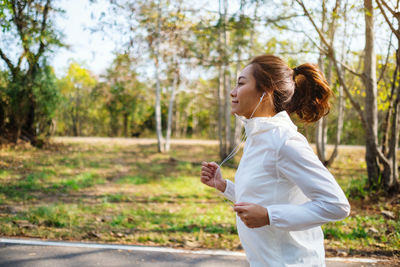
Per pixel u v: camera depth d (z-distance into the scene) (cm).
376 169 855
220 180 185
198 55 782
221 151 1859
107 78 2373
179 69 812
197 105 4088
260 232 142
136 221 625
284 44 759
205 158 1961
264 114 156
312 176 129
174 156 1986
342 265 365
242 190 145
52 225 533
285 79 154
